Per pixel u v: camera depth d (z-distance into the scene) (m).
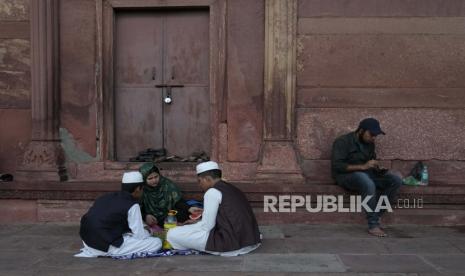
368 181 5.07
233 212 4.45
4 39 6.06
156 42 6.19
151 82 6.21
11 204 5.86
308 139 5.84
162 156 6.18
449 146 5.77
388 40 5.75
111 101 6.12
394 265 4.12
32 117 5.98
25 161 5.91
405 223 5.55
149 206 5.07
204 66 6.14
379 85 5.78
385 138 5.79
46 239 5.09
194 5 5.95
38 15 5.90
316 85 5.82
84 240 4.44
